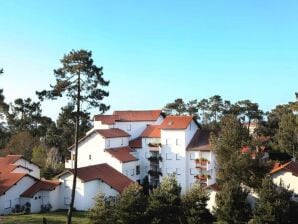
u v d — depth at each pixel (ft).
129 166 257.14
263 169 174.40
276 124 325.01
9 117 384.47
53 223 169.99
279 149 261.85
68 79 157.69
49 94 156.35
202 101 408.67
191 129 259.60
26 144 320.70
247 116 354.33
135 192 150.92
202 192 155.22
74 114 157.79
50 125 382.63
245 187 170.40
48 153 303.89
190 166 251.60
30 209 198.49
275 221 144.25
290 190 159.12
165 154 258.37
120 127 286.66
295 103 302.66
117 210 146.61
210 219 160.97
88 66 156.66
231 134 179.93
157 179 260.62
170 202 149.48
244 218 152.66
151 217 147.74
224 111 397.80
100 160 256.73
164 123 261.65
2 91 137.18
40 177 269.44
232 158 172.14
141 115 293.84
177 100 412.98
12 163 240.94
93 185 208.64
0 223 167.43
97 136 258.16
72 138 347.56
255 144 179.42
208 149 244.01
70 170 208.13
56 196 208.03
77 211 201.16
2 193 190.90
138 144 274.16
